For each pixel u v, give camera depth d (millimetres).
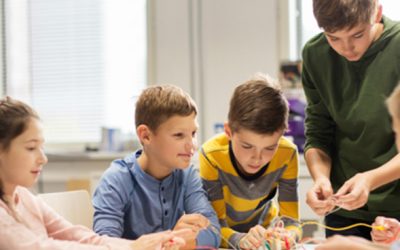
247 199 1619
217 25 3291
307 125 1720
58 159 3447
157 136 1470
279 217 1512
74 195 1557
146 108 1491
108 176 1503
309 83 1679
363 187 1329
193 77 3330
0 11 3775
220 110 3295
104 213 1417
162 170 1523
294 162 1617
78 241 1277
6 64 3781
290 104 2809
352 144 1553
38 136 1147
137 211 1500
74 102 3674
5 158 1128
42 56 3717
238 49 3270
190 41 3334
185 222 1315
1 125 1114
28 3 3723
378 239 1318
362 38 1363
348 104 1545
